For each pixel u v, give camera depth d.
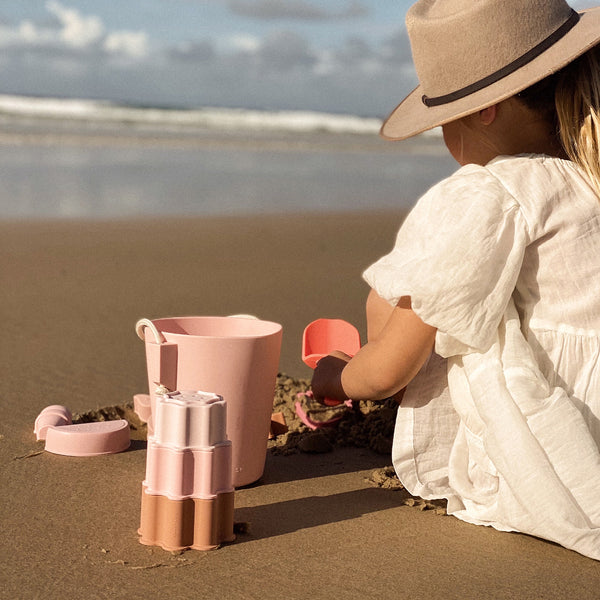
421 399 1.97
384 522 1.91
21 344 3.61
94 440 2.33
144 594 1.54
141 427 2.65
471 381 1.77
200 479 1.73
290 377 3.14
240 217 8.92
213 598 1.52
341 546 1.77
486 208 1.70
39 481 2.12
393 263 1.76
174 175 13.43
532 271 1.77
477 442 1.86
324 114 38.91
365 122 36.75
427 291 1.68
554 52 1.71
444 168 17.67
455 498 1.94
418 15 1.83
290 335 3.87
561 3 1.78
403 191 12.87
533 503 1.69
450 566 1.67
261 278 5.45
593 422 1.77
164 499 1.74
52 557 1.69
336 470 2.29
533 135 1.85
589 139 1.77
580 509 1.67
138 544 1.76
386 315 1.93
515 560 1.70
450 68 1.77
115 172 13.31
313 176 14.59
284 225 8.37
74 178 12.15
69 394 2.90
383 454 2.43
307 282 5.32
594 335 1.78
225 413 1.76
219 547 1.75
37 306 4.45
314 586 1.58
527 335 1.80
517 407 1.72
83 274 5.46
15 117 25.36
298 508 2.00
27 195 10.01
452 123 1.90
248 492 2.11
